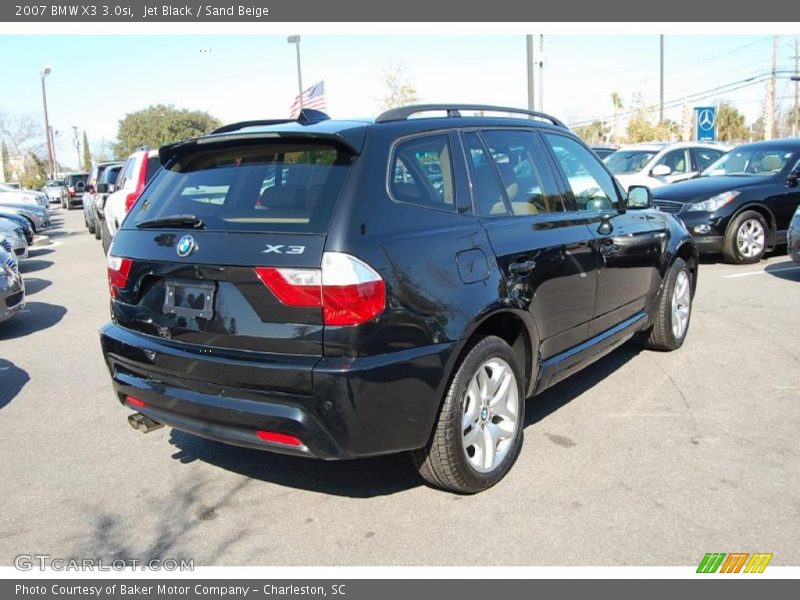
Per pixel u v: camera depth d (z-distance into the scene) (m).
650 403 5.01
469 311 3.51
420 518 3.57
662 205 10.84
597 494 3.73
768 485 3.78
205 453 4.44
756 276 9.58
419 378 3.29
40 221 22.12
